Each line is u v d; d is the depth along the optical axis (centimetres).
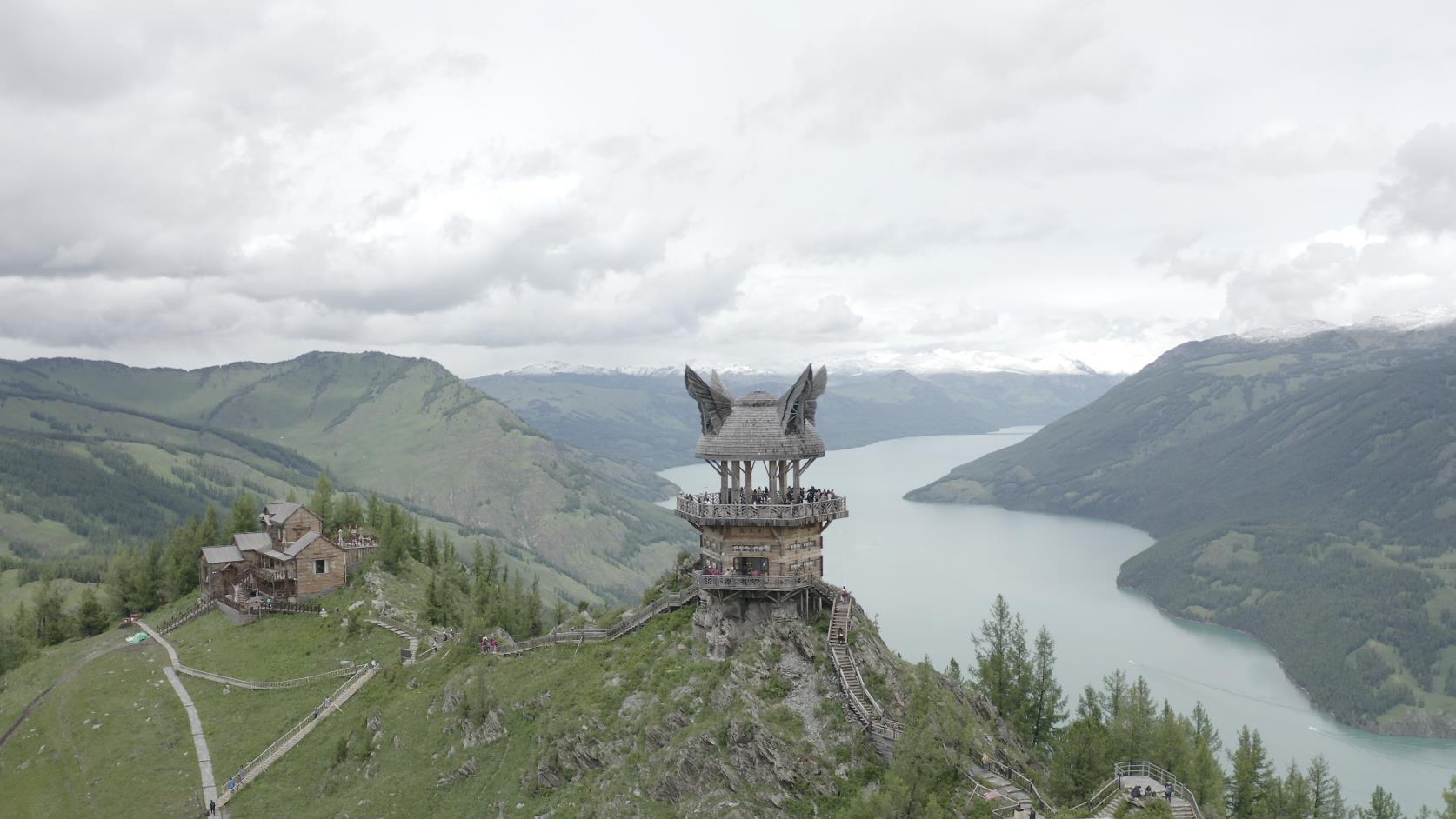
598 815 7756
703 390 9200
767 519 8762
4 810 10944
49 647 17038
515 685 9894
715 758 7544
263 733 11644
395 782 9519
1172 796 7488
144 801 10500
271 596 16000
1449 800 8850
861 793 7106
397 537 17550
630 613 10506
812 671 8094
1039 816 6725
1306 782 10525
